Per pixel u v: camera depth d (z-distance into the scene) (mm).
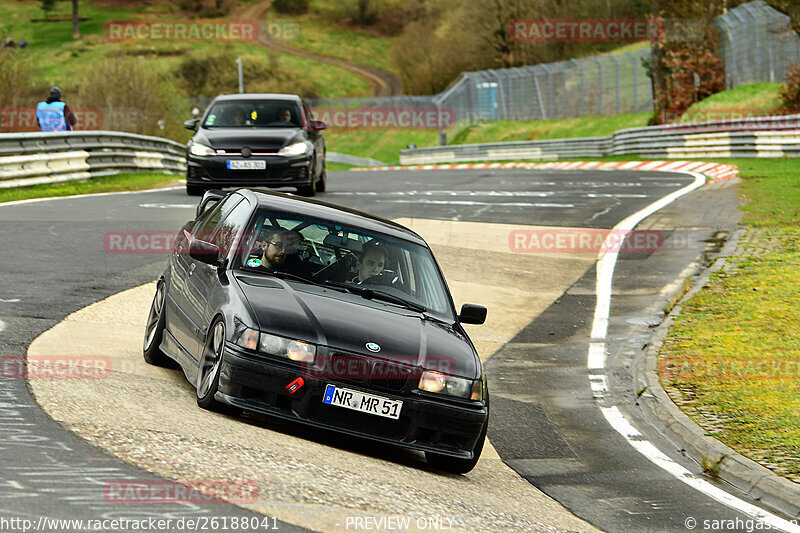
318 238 26500
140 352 29688
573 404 33156
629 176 97562
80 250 46219
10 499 15914
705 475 26578
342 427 22625
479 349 39312
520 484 24625
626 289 49969
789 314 42438
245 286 24188
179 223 56781
